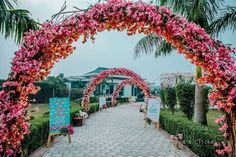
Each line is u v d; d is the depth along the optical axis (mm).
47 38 2887
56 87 25922
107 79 35000
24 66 2754
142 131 9438
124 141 7473
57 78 26797
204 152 5020
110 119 13617
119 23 3098
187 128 6273
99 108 19594
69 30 2969
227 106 3016
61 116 7074
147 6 3088
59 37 2971
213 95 3096
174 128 7793
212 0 6512
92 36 3070
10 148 2814
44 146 6613
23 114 2852
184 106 10391
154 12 3057
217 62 2951
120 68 15906
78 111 12016
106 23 3094
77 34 3014
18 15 5207
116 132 9164
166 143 7188
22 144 4734
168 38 3152
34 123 6160
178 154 5902
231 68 2994
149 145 6934
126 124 11516
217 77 2943
